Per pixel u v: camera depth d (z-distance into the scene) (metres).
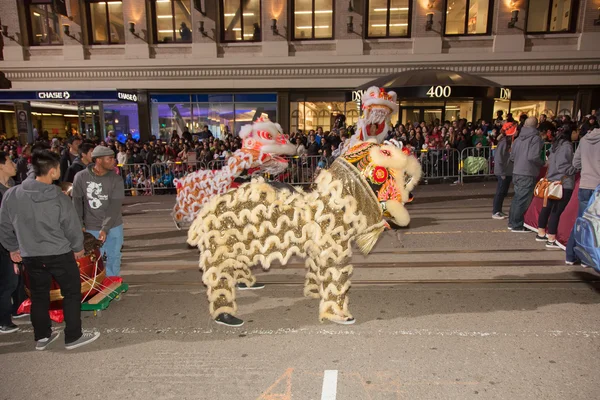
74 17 17.12
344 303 3.80
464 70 15.60
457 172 12.12
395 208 3.57
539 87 15.51
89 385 3.04
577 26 14.95
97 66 17.16
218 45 16.78
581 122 12.45
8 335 3.89
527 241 6.11
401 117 16.38
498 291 4.40
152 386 3.00
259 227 3.59
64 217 3.37
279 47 16.30
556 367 3.04
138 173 12.98
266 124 4.24
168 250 6.49
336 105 16.70
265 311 4.16
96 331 3.85
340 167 3.65
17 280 3.90
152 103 17.61
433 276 4.88
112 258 4.70
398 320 3.84
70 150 6.50
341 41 16.02
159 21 17.09
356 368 3.12
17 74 17.59
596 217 4.07
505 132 7.20
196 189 4.65
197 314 4.16
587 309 3.94
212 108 17.38
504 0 14.99
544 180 5.74
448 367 3.09
